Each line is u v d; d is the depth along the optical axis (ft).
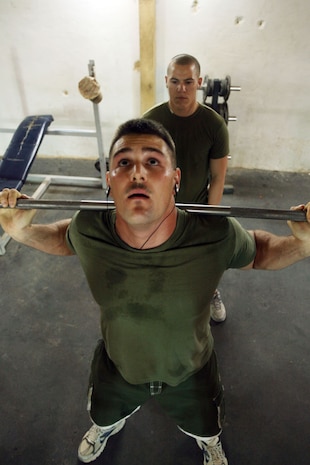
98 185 11.12
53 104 11.59
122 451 5.00
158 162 2.70
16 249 8.58
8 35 10.30
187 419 3.73
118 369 3.66
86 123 11.89
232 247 3.09
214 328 6.70
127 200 2.64
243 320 6.87
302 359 6.17
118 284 3.06
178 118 5.23
